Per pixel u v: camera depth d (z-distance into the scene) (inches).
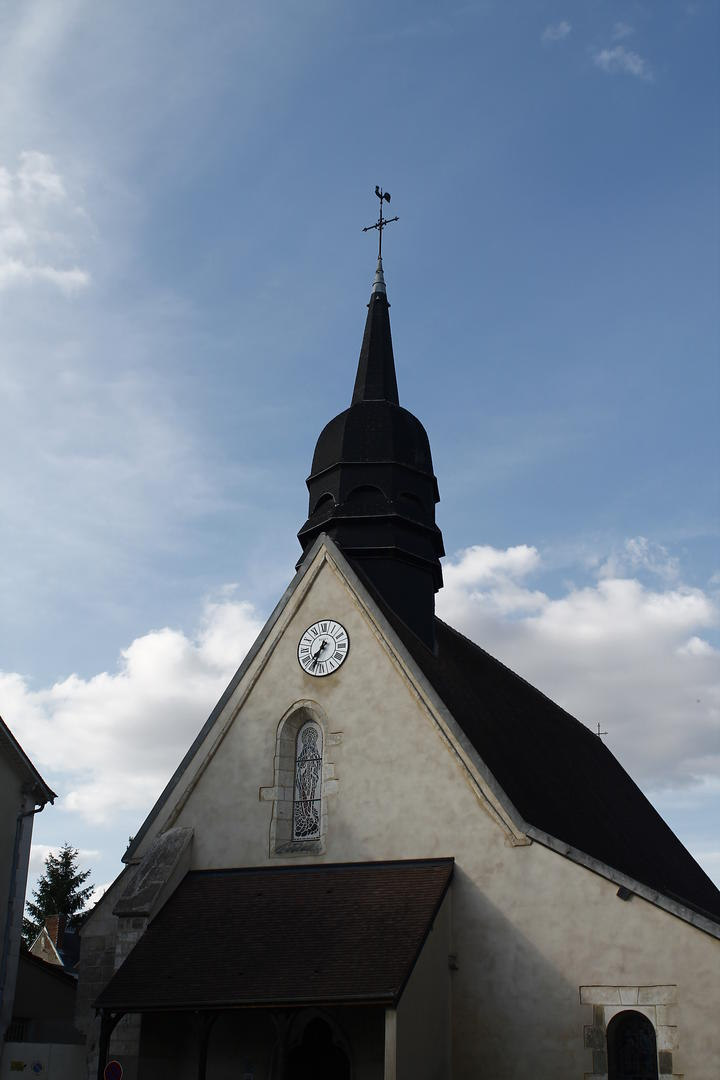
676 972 650.2
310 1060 710.5
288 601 852.6
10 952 848.9
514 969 688.4
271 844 784.9
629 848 982.4
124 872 799.7
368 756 781.3
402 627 880.9
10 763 875.4
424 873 724.7
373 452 966.4
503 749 844.6
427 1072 645.3
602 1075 647.1
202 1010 660.1
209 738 832.9
